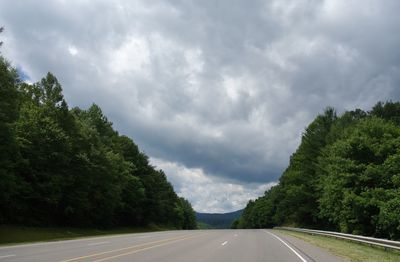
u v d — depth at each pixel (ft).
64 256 57.82
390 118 215.31
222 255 61.21
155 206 286.05
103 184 189.67
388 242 72.08
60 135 157.38
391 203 118.32
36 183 151.53
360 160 149.38
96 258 54.90
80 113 243.19
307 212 217.97
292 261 55.16
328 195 155.53
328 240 111.24
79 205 172.96
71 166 171.73
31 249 71.26
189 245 81.00
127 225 259.39
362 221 142.92
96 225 208.44
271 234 146.51
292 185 222.48
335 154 155.94
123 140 282.97
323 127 223.51
